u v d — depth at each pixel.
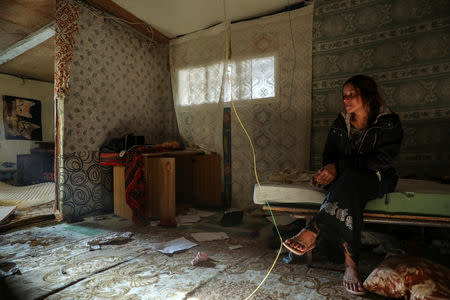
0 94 6.17
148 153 3.57
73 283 1.80
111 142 3.93
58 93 3.48
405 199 1.92
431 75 3.03
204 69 4.46
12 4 3.68
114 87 4.16
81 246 2.53
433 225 1.87
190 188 4.39
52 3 3.67
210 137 4.42
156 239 2.74
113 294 1.67
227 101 4.25
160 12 3.96
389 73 3.25
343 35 3.50
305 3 3.73
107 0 3.67
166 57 4.93
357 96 1.93
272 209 2.20
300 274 1.93
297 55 3.76
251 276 1.90
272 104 3.92
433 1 3.02
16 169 6.33
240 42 4.13
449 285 1.44
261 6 3.80
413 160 3.13
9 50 5.04
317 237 1.87
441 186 2.20
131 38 4.43
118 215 3.78
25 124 6.58
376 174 1.84
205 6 3.80
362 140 1.95
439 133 3.00
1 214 3.26
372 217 1.99
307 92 3.70
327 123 3.61
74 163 3.63
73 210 3.62
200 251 2.39
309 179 2.45
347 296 1.63
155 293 1.67
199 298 1.61
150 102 4.79
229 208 4.11
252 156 4.06
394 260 1.71
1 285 1.78
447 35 2.96
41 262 2.16
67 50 3.51
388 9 3.24
